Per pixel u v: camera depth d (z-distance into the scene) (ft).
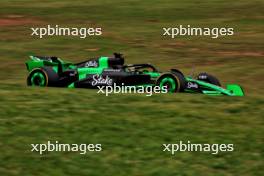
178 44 410.93
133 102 197.06
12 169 150.51
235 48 395.96
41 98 199.72
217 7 539.29
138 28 463.83
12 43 412.16
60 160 155.12
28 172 149.38
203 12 520.01
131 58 368.89
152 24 477.77
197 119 181.27
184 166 154.20
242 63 348.38
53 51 390.01
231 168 154.40
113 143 163.63
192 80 218.38
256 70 327.67
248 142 166.71
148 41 420.77
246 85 288.71
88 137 166.61
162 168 152.76
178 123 177.47
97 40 422.41
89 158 156.46
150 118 180.75
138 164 154.30
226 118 183.52
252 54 376.07
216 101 201.67
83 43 412.98
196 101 200.54
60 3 567.18
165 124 176.14
